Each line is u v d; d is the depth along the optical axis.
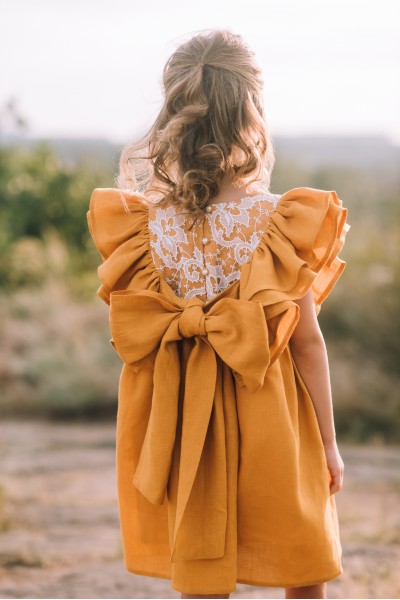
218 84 2.18
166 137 2.17
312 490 2.17
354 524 4.93
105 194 2.32
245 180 2.24
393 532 4.70
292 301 2.10
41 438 7.88
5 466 6.61
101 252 2.30
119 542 4.62
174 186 2.22
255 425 2.12
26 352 9.71
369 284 9.00
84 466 6.65
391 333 8.70
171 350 2.18
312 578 2.15
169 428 2.14
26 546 4.52
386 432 7.98
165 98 2.24
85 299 11.07
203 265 2.19
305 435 2.21
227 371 2.18
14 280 11.80
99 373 9.11
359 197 18.83
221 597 2.17
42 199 13.20
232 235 2.18
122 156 2.34
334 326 9.02
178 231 2.22
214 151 2.15
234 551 2.12
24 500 5.55
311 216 2.13
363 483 6.08
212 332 2.12
